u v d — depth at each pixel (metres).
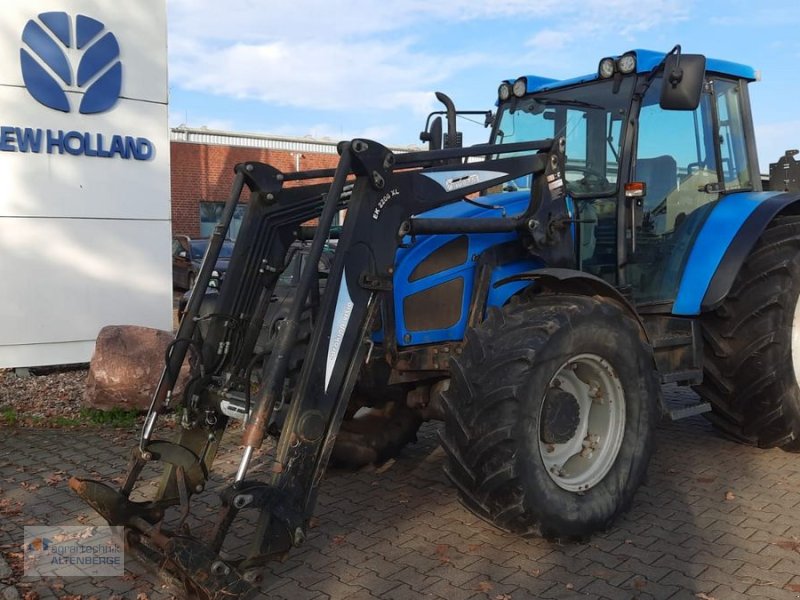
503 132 5.50
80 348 8.38
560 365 3.60
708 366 5.11
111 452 5.45
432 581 3.45
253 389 3.74
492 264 4.18
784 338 4.89
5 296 7.94
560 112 5.11
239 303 3.88
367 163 3.45
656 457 5.24
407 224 3.62
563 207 4.33
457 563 3.63
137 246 8.62
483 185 3.98
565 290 4.06
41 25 7.86
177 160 23.20
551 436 3.75
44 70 7.90
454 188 3.85
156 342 6.36
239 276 3.88
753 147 5.55
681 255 5.00
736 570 3.53
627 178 4.66
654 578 3.46
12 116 7.82
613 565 3.59
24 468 5.09
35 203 8.00
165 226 8.78
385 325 3.95
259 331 3.91
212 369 3.80
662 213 4.90
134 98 8.46
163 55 8.61
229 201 3.88
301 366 3.48
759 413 5.02
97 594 3.35
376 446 4.80
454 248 4.16
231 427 5.97
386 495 4.57
